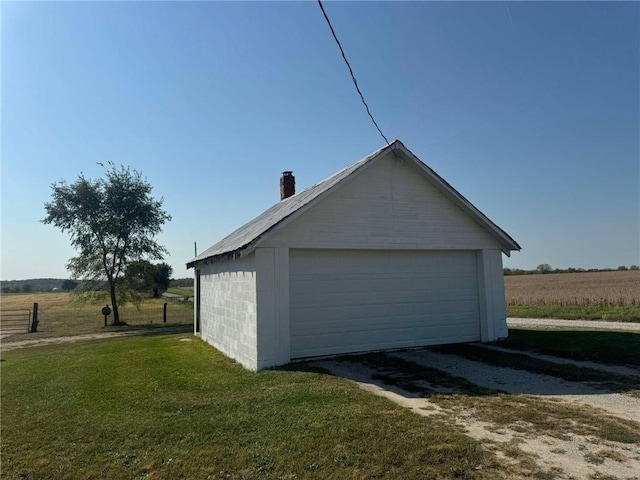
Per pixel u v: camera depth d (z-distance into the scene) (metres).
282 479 4.00
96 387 8.09
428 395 6.51
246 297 9.59
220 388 7.40
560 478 3.81
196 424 5.55
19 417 6.46
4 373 10.54
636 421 5.22
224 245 12.98
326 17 6.00
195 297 17.62
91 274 25.58
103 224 25.50
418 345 10.71
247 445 4.79
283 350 9.05
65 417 6.29
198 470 4.27
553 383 7.15
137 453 4.79
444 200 11.09
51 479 4.29
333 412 5.68
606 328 13.72
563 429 5.00
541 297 26.94
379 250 10.41
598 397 6.28
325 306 9.83
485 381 7.38
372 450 4.46
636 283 40.59
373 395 6.47
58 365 11.13
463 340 11.26
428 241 10.83
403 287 10.69
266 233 8.89
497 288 11.60
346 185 10.02
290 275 9.52
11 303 48.81
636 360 8.60
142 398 7.03
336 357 9.62
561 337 11.47
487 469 4.01
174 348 12.99
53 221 24.95
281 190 17.41
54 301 52.59
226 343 11.27
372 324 10.27
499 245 11.75
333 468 4.14
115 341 16.64
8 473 4.45
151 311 34.25
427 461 4.19
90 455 4.81
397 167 10.60
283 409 5.93
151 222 26.88
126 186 26.41
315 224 9.63
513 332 13.05
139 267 26.30
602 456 4.24
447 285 11.20
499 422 5.27
